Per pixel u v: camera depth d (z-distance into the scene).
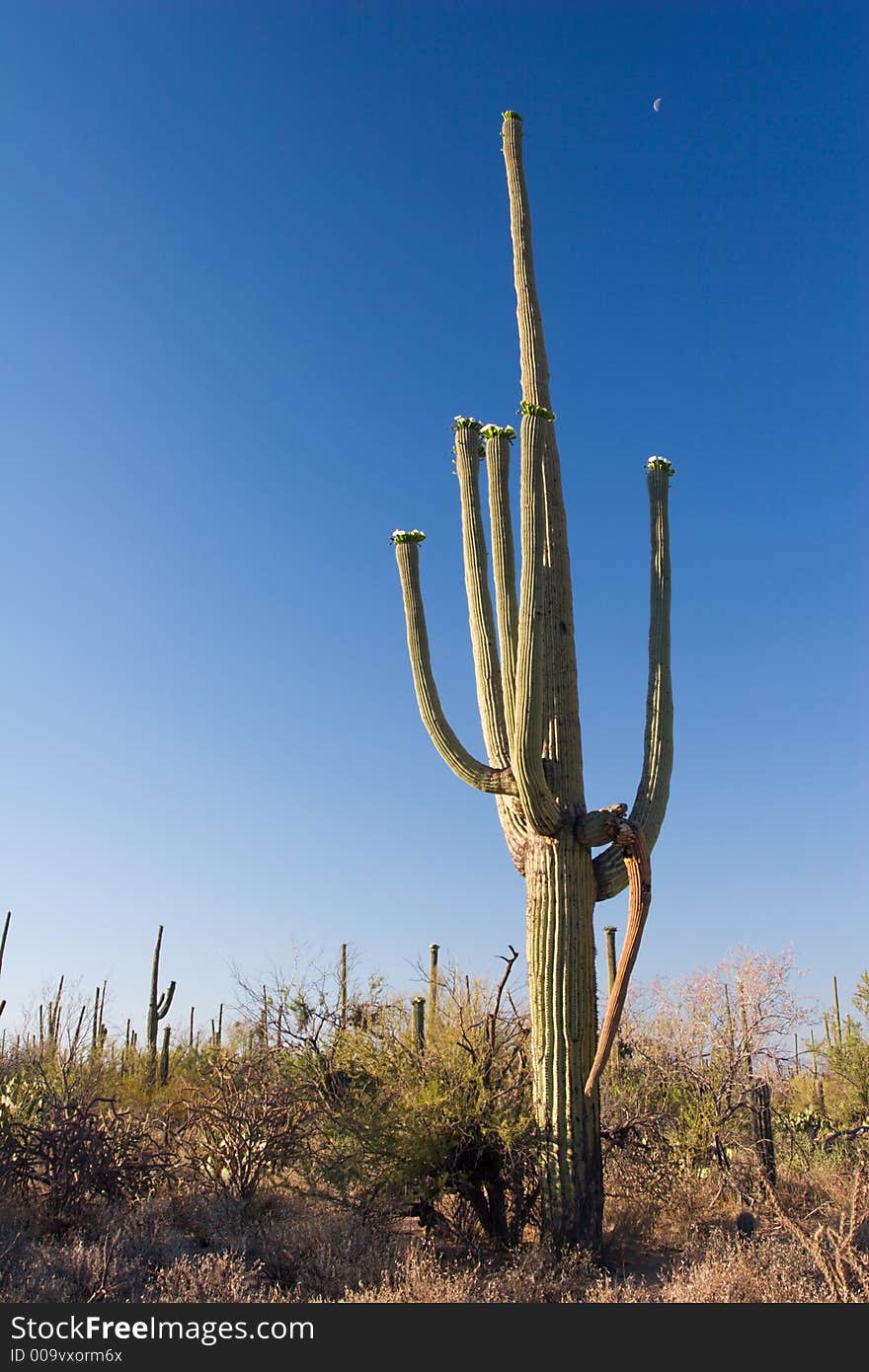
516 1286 7.61
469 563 11.04
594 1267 8.56
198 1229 9.17
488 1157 9.62
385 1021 11.32
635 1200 10.75
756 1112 11.16
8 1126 9.75
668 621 10.62
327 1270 7.89
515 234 11.35
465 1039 10.26
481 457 11.33
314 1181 10.29
